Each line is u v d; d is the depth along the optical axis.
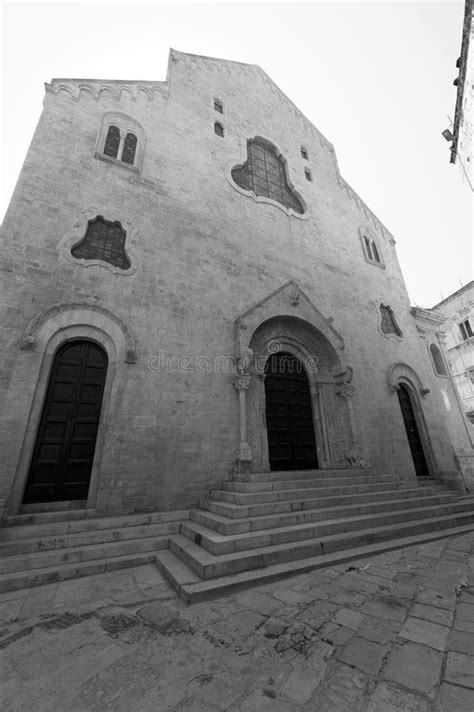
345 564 5.70
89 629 3.73
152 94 13.33
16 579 5.01
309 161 18.33
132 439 8.07
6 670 3.03
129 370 8.59
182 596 4.49
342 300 15.12
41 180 9.27
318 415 12.25
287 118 18.66
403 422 14.08
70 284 8.56
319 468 11.59
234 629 3.63
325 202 17.48
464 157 13.98
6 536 6.00
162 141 12.52
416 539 6.98
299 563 5.52
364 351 14.56
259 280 12.53
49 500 7.11
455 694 2.49
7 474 6.59
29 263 8.21
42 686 2.79
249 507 6.88
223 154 14.27
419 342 17.64
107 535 6.49
